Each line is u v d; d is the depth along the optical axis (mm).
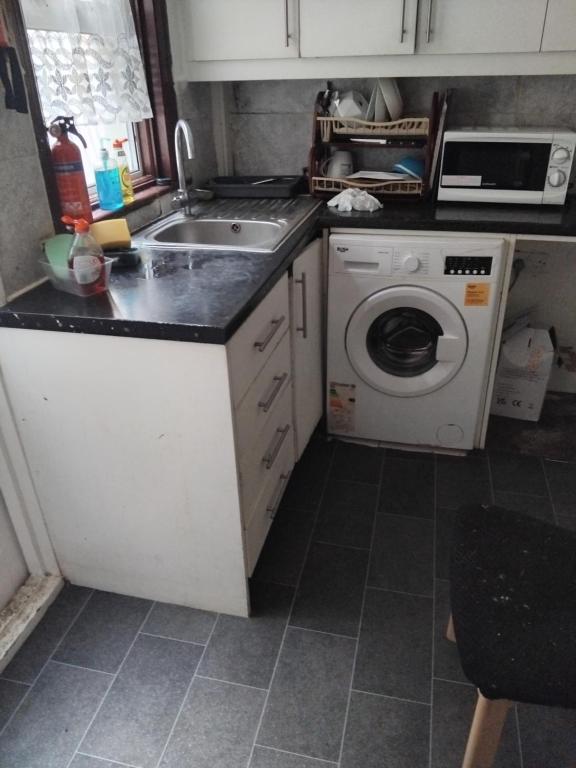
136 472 1543
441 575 1835
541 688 959
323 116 2352
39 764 1360
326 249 2162
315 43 2129
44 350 1421
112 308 1389
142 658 1599
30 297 1485
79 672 1566
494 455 2379
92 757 1372
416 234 2074
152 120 2236
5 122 1422
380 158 2580
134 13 2061
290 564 1888
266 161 2705
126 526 1648
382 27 2055
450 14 2000
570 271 2613
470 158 2152
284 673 1549
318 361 2318
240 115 2643
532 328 2645
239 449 1476
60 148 1582
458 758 1347
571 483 2211
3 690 1526
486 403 2295
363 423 2422
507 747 1369
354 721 1431
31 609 1704
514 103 2398
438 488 2205
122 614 1731
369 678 1530
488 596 1111
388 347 2363
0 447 1575
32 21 1470
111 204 1939
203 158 2590
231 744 1391
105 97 1807
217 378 1345
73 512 1671
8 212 1457
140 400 1428
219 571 1647
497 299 2094
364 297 2164
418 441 2402
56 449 1569
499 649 1015
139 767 1350
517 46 2004
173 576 1703
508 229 1989
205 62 2258
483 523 1287
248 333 1460
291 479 2268
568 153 2062
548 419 2604
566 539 1240
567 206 2191
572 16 1929
